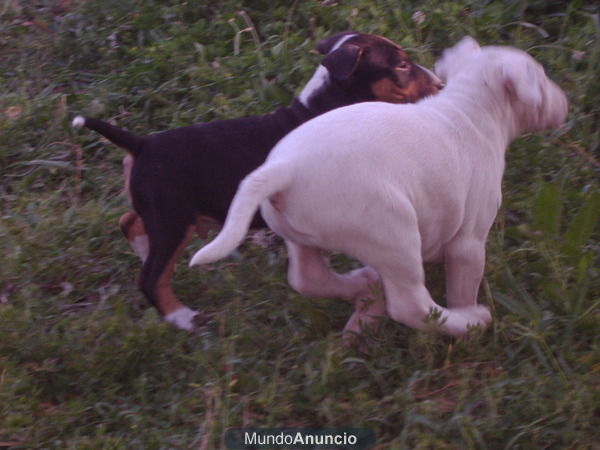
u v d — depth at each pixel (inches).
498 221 88.9
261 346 83.3
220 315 85.4
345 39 88.2
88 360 81.5
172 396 80.2
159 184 83.4
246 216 74.8
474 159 78.8
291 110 86.2
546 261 85.2
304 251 80.8
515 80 78.8
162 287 84.9
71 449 76.6
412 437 76.2
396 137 76.1
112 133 83.7
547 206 85.1
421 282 78.0
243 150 84.1
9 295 88.2
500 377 79.0
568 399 76.4
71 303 88.6
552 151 94.3
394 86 86.9
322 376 78.6
